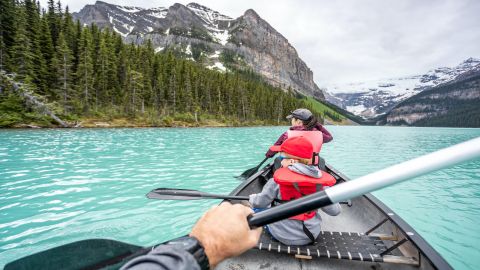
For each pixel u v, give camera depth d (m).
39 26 43.78
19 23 38.72
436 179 9.89
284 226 2.94
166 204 6.17
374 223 3.90
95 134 22.97
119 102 51.03
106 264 1.89
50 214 5.58
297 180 2.73
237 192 4.50
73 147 14.45
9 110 27.47
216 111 67.94
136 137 21.77
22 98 28.78
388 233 3.42
